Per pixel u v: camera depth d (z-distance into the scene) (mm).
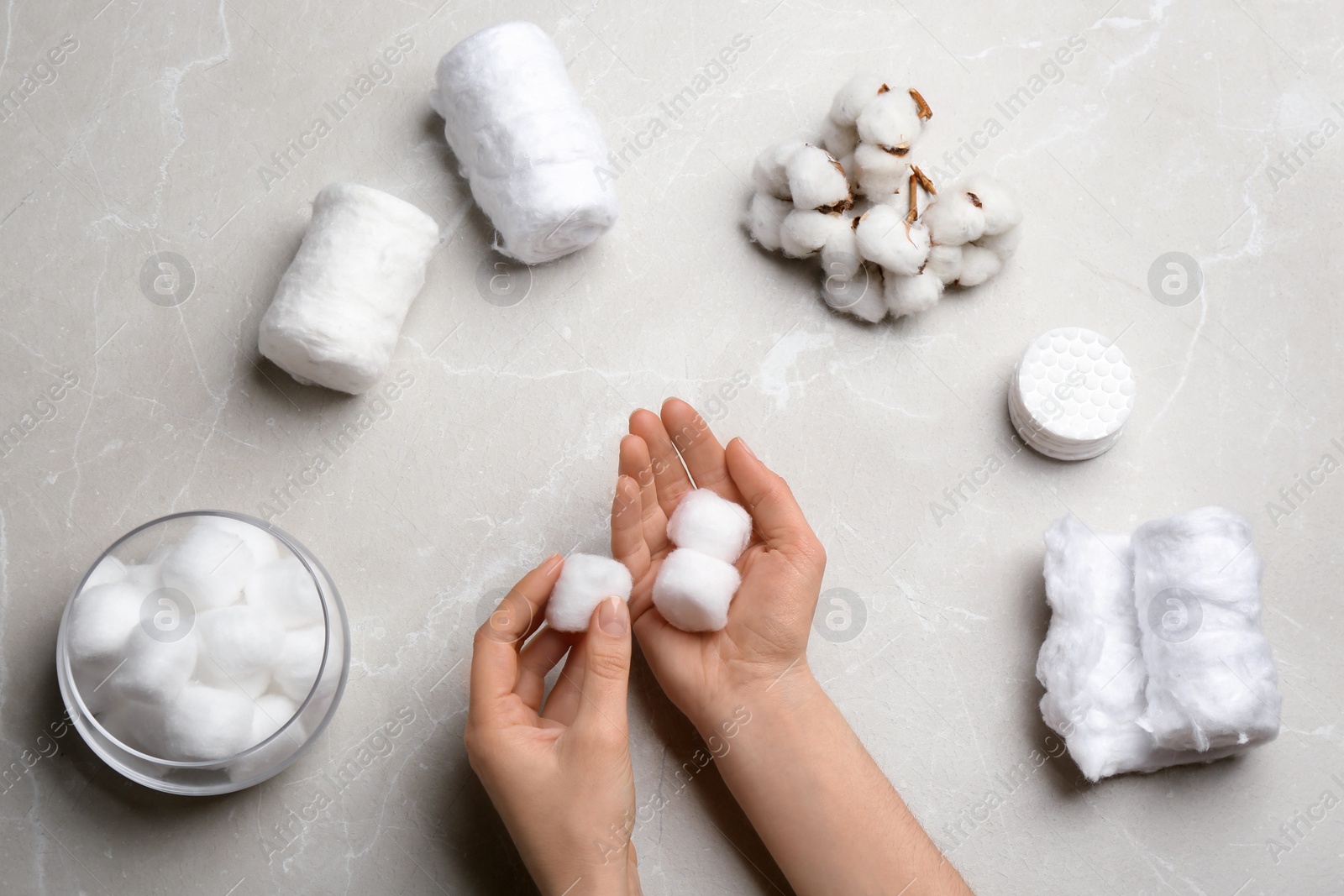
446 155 849
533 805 750
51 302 835
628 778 754
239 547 773
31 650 814
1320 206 871
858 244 811
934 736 829
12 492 824
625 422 839
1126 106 872
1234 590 788
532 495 833
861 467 843
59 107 845
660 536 806
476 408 836
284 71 850
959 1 870
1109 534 834
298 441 831
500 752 753
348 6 853
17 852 804
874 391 847
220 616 761
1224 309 863
